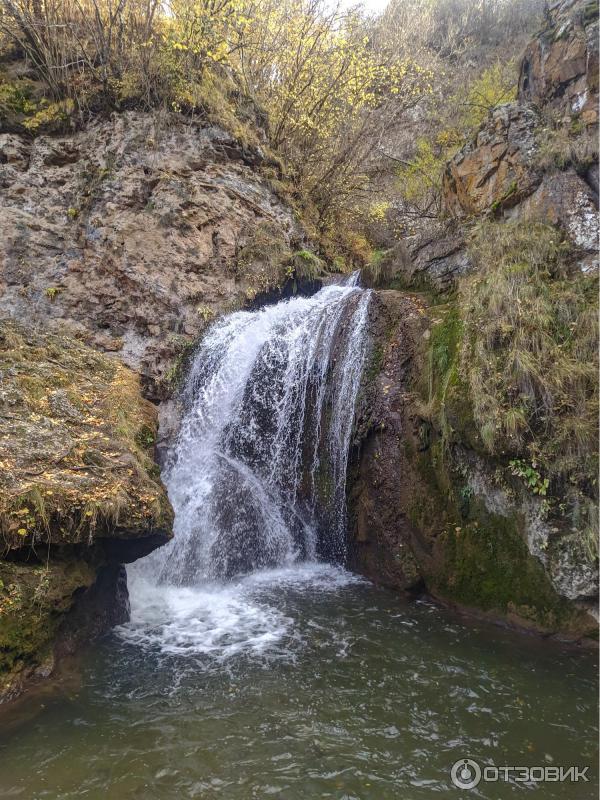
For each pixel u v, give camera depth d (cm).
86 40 939
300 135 1230
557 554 448
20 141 879
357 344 666
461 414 507
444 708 371
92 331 796
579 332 478
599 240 539
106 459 497
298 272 964
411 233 1329
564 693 388
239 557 639
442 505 541
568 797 297
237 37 1113
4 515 389
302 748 330
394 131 1464
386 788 301
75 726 345
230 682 399
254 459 716
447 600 530
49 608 400
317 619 506
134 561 540
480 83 1232
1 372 563
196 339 839
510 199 639
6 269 791
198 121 981
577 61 622
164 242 868
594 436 434
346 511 642
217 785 299
